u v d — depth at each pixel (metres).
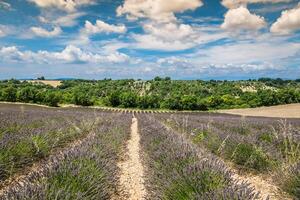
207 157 5.45
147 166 6.45
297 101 81.75
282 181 5.13
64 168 4.23
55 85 126.44
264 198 4.82
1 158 5.54
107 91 108.81
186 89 114.50
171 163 5.11
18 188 3.64
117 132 11.75
